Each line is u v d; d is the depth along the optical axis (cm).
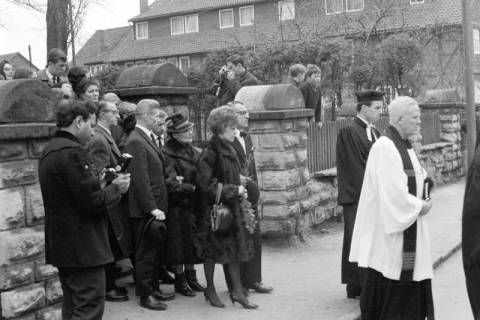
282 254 849
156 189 615
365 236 504
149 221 601
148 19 4469
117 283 713
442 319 627
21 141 511
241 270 664
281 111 852
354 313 601
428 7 2998
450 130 1638
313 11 2927
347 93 1623
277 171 866
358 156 638
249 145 679
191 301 641
